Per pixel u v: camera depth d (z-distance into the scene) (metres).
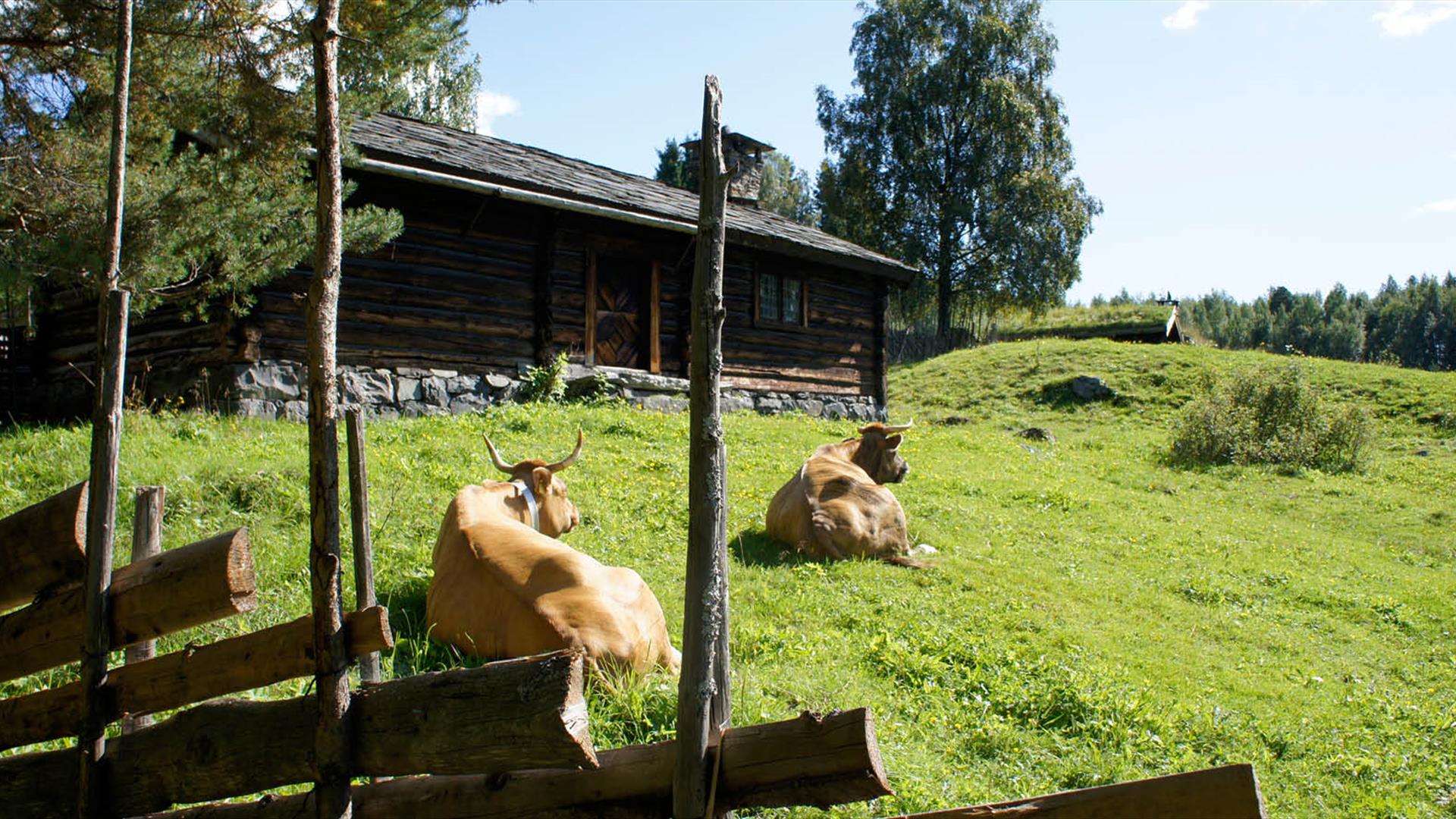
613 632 4.84
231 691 2.80
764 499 10.64
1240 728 6.17
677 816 2.60
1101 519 12.28
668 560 7.76
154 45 9.09
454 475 9.08
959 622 7.48
